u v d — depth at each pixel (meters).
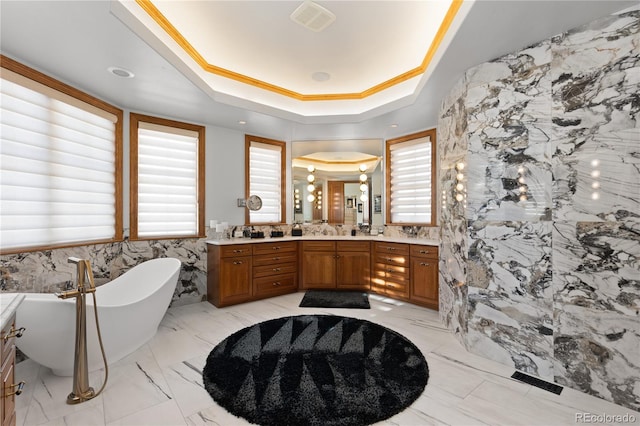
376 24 2.53
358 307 3.81
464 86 2.62
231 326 3.15
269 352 2.54
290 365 2.31
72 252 2.80
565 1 1.77
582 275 2.01
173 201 3.87
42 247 2.54
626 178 1.86
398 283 4.06
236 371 2.21
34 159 2.52
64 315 2.04
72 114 2.86
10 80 2.31
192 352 2.55
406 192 4.53
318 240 4.55
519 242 2.28
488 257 2.45
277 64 3.25
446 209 3.12
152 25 2.37
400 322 3.29
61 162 2.76
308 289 4.59
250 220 4.64
